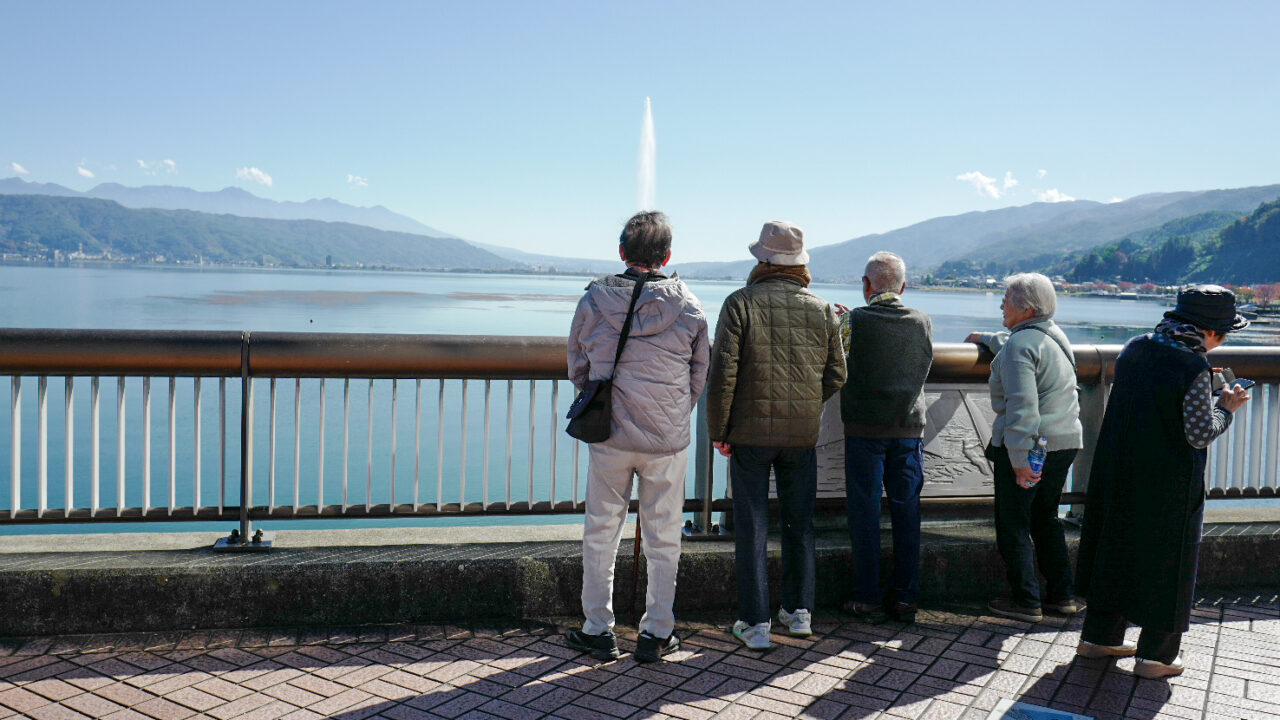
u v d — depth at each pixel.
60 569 3.56
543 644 3.64
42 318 63.09
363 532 4.20
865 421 3.97
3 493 12.96
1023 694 3.25
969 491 4.83
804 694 3.22
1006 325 4.12
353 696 3.09
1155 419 3.38
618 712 3.02
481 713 2.99
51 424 17.94
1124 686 3.35
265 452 15.06
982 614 4.17
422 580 3.81
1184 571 3.35
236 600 3.68
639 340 3.44
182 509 3.92
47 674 3.21
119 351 3.76
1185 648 3.75
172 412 3.88
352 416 18.94
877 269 4.02
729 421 3.69
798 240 3.73
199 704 2.99
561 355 4.11
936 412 4.84
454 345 4.02
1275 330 108.44
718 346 3.57
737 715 3.02
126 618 3.62
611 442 3.46
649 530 3.54
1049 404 3.96
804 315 3.66
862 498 4.00
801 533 3.80
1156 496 3.37
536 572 3.90
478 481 13.01
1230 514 4.96
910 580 4.00
